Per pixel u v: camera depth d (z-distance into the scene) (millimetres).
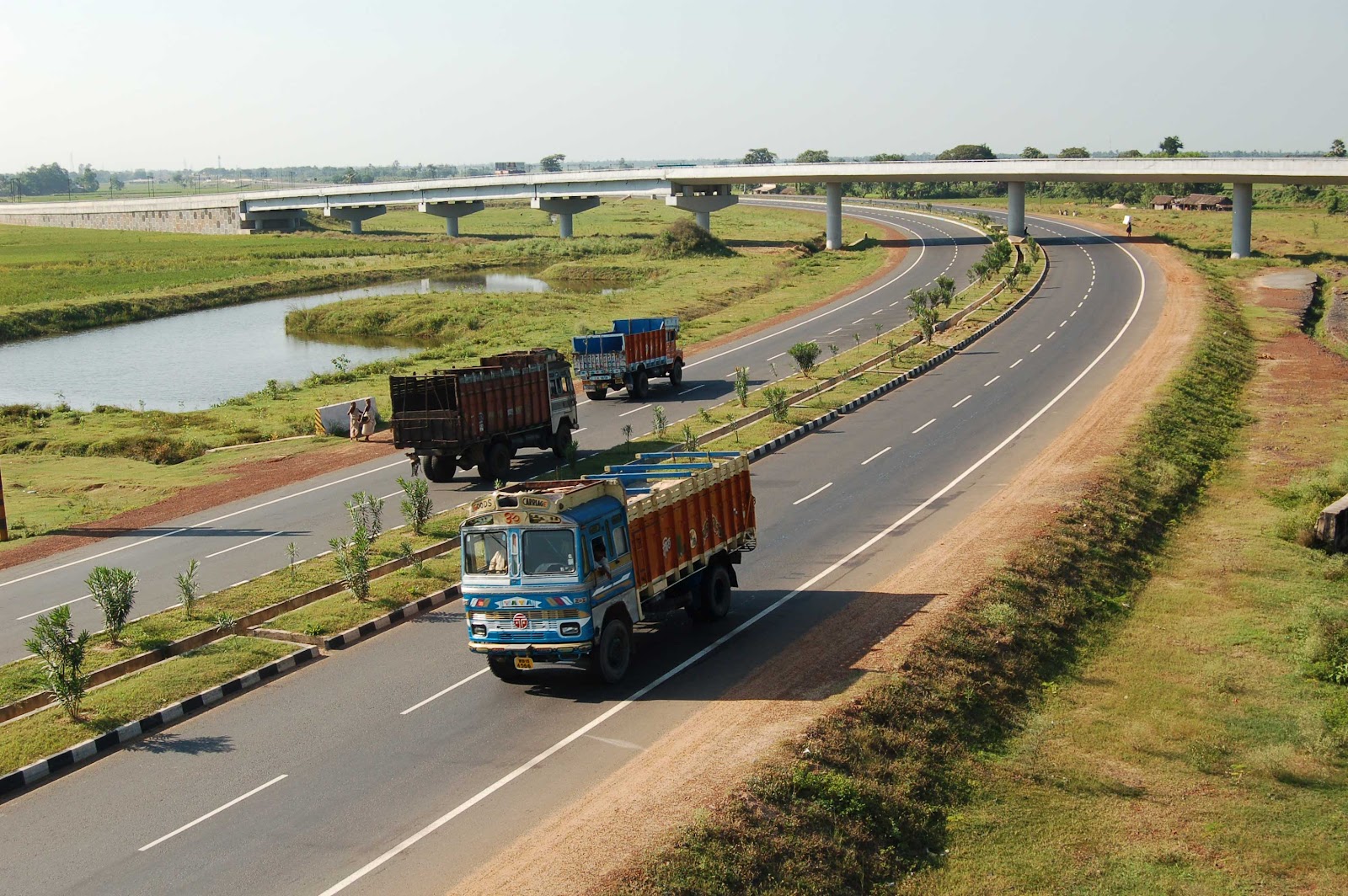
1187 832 16344
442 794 15953
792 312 75688
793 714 17797
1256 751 18734
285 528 32469
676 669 20406
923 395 47906
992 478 34031
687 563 21703
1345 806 17203
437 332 82438
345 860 14250
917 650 20375
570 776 16281
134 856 14664
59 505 36875
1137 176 101438
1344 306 71062
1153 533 30125
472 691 19969
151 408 59188
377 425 46156
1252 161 91562
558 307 84875
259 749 17938
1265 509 32500
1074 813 16688
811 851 14562
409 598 24984
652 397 50250
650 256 122188
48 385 67438
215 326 92000
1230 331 59438
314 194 175500
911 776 16750
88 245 161875
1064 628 23281
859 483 34250
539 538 18781
